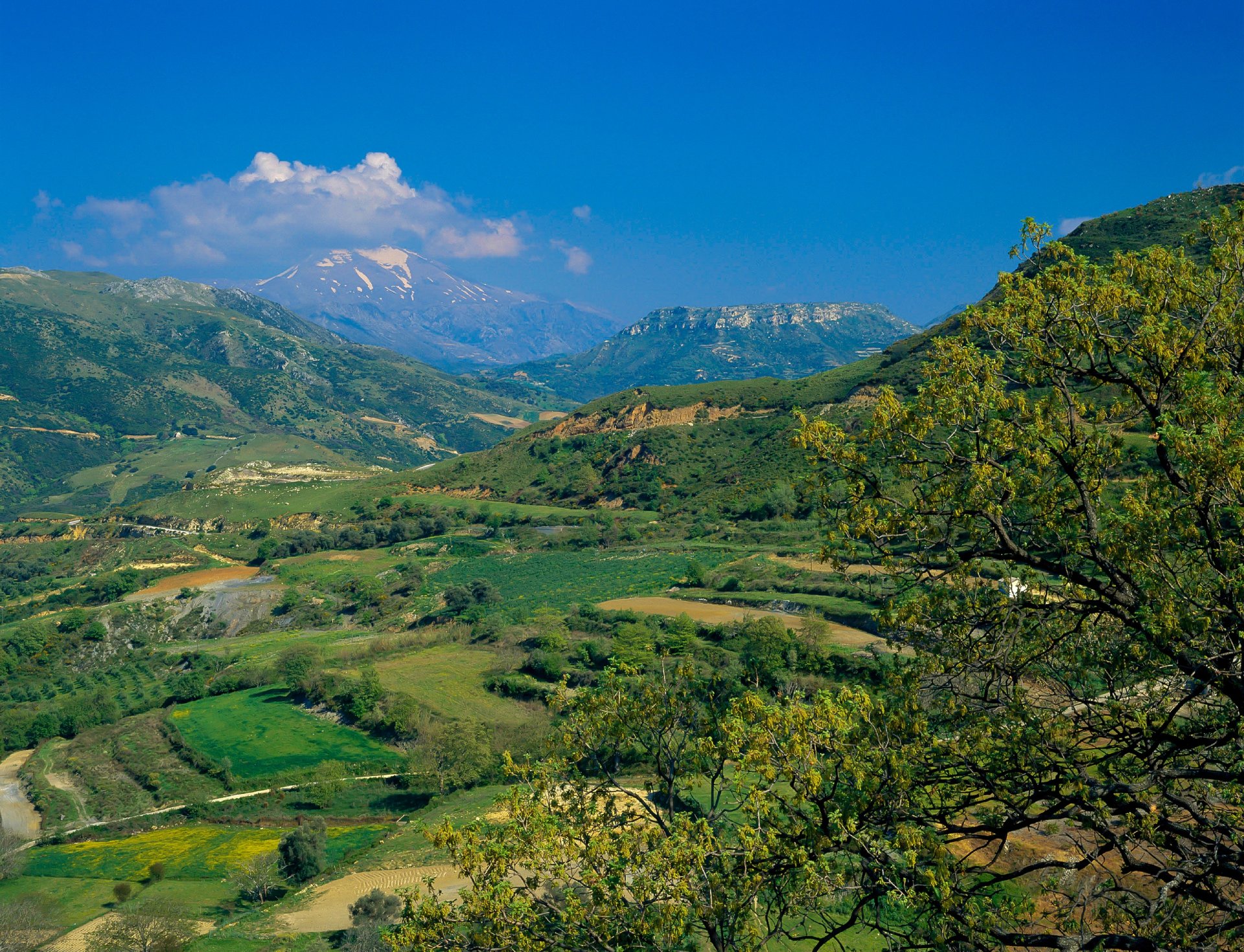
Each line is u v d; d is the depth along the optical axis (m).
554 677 80.62
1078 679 13.03
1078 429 13.18
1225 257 13.23
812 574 92.75
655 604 95.00
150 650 129.38
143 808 72.69
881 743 12.65
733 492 155.62
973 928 10.77
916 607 13.33
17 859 63.12
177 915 47.66
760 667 58.94
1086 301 13.38
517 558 147.38
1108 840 11.37
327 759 76.31
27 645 126.19
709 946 14.02
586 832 13.59
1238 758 11.57
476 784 67.81
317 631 131.12
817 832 11.77
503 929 12.44
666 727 15.04
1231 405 11.47
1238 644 11.10
